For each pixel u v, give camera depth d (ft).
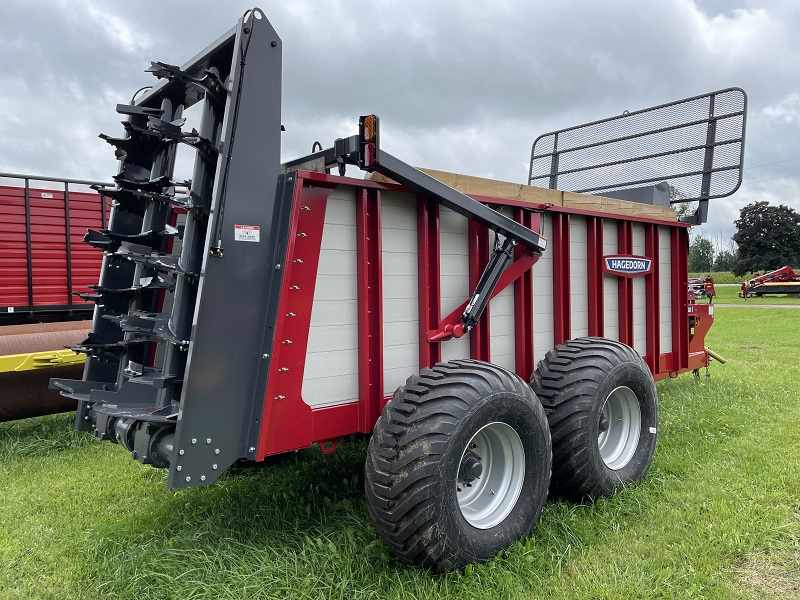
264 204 9.16
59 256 23.39
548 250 13.84
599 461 11.96
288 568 9.34
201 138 8.76
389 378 10.83
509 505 10.27
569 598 8.84
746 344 38.96
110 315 11.95
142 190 11.62
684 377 24.91
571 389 11.84
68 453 17.28
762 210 177.37
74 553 10.80
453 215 11.85
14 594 9.49
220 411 8.79
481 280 11.75
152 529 11.29
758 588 9.16
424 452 8.80
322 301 9.86
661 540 10.50
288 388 9.34
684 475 13.73
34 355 17.53
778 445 15.66
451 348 11.83
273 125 9.30
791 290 107.65
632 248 16.25
